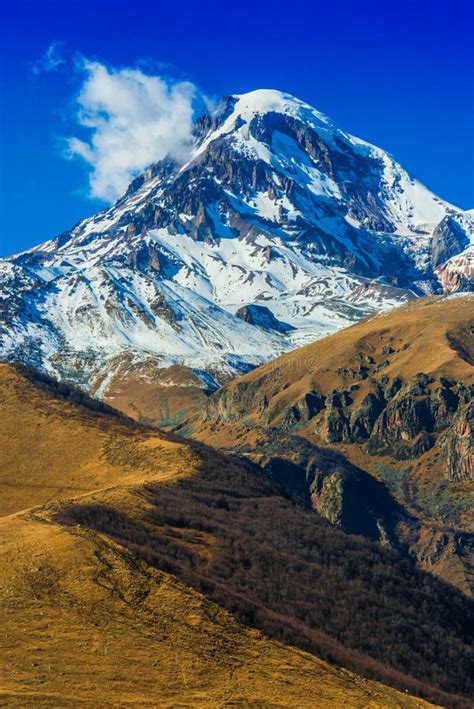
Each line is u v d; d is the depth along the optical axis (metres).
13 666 115.88
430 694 141.50
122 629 130.88
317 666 135.62
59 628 127.81
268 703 118.12
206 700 115.62
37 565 144.38
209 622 139.12
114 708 109.44
